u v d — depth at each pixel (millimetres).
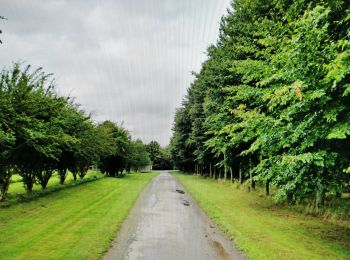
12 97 15086
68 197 18016
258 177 9406
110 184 28891
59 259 6852
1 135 12406
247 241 8352
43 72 17203
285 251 7504
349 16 6598
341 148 7840
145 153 91250
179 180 40156
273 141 8922
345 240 8766
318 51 6852
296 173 8391
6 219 11211
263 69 8688
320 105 7152
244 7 17328
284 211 13570
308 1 8234
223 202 16438
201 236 9258
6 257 6965
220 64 19672
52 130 17641
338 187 8664
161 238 8984
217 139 18359
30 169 18719
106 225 10359
